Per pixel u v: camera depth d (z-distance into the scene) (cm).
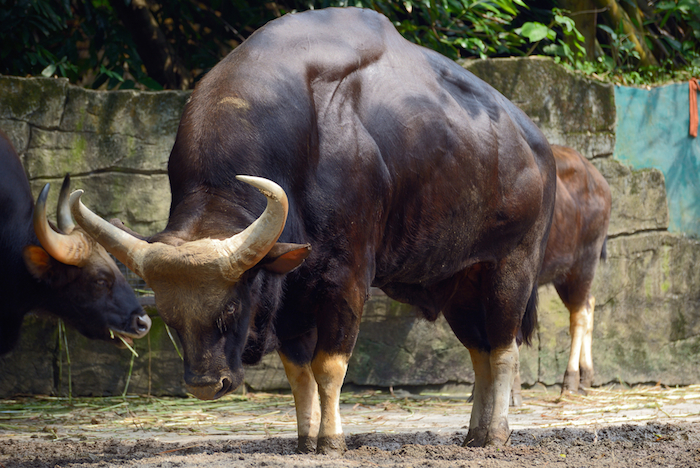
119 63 2594
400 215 1042
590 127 2222
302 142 943
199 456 958
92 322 1339
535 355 2131
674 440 1149
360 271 973
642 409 1730
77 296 1322
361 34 1068
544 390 2116
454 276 1166
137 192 2012
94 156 1997
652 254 2275
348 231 957
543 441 1140
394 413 1722
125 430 1480
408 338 2061
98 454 1105
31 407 1788
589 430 1269
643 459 965
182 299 805
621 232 2242
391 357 2053
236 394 1973
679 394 1994
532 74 2162
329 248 952
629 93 2272
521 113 1262
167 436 1394
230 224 871
